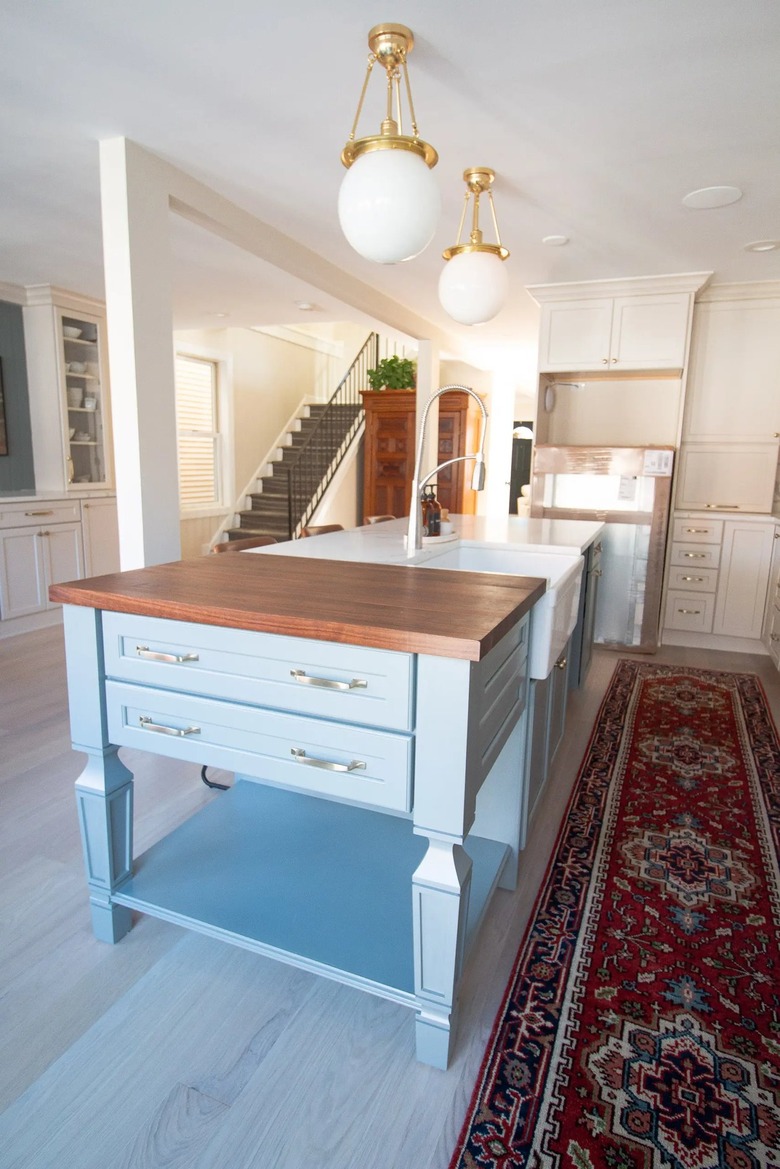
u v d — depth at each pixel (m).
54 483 5.07
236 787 2.25
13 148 2.53
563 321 4.48
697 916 1.84
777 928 1.80
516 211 3.10
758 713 3.36
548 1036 1.43
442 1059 1.34
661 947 1.71
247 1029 1.44
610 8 1.70
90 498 5.02
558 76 2.02
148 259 2.57
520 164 2.61
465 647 1.13
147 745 1.50
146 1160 1.15
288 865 1.80
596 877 2.02
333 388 9.61
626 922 1.81
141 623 1.45
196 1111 1.25
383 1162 1.16
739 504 4.52
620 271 4.05
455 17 1.74
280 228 3.40
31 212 3.23
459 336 6.23
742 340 4.41
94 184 2.88
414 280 4.30
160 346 2.62
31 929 1.73
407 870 1.79
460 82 2.06
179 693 1.44
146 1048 1.38
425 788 1.23
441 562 2.40
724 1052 1.39
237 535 7.60
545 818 2.35
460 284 2.49
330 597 1.47
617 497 4.37
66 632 1.52
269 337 8.17
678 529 4.54
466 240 3.51
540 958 1.67
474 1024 1.47
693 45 1.85
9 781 2.52
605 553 4.42
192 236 3.48
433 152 1.79
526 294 4.60
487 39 1.84
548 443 4.90
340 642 1.24
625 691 3.66
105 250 2.51
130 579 1.66
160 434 2.62
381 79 2.05
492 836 1.94
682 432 4.50
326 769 1.31
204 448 7.39
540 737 2.01
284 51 1.92
